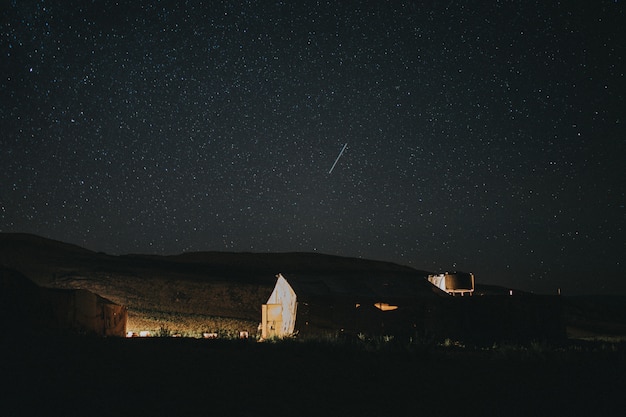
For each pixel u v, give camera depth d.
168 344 15.13
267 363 12.22
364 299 27.28
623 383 11.12
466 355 16.53
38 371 9.45
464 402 9.73
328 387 10.34
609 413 8.91
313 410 8.71
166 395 8.70
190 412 7.92
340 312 27.02
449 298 27.73
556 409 9.15
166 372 10.30
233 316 48.53
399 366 12.98
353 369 12.22
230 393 9.23
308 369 11.87
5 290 17.62
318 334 26.31
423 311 27.50
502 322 27.48
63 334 15.64
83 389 8.57
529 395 10.15
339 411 8.76
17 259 56.53
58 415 7.19
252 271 70.94
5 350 11.04
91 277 54.34
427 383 11.22
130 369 10.30
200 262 79.00
